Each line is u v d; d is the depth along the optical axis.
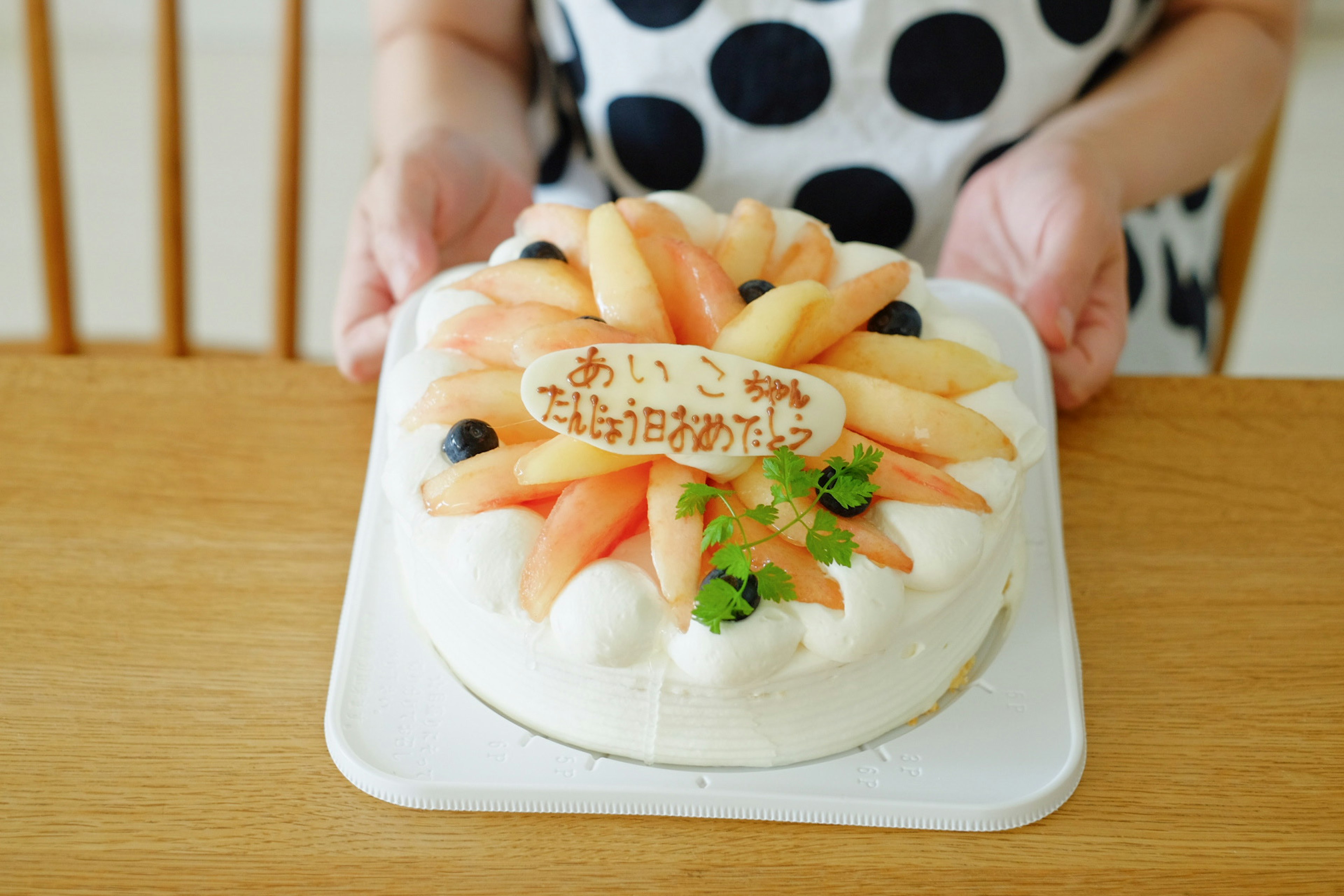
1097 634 0.63
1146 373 0.85
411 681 0.60
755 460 0.56
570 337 0.57
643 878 0.55
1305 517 0.67
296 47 0.85
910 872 0.55
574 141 0.92
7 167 1.69
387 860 0.55
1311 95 1.78
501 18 0.91
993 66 0.81
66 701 0.60
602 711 0.56
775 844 0.56
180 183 0.87
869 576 0.55
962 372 0.60
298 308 0.91
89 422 0.71
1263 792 0.57
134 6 1.79
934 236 0.86
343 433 0.71
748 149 0.84
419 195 0.75
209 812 0.57
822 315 0.58
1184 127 0.83
